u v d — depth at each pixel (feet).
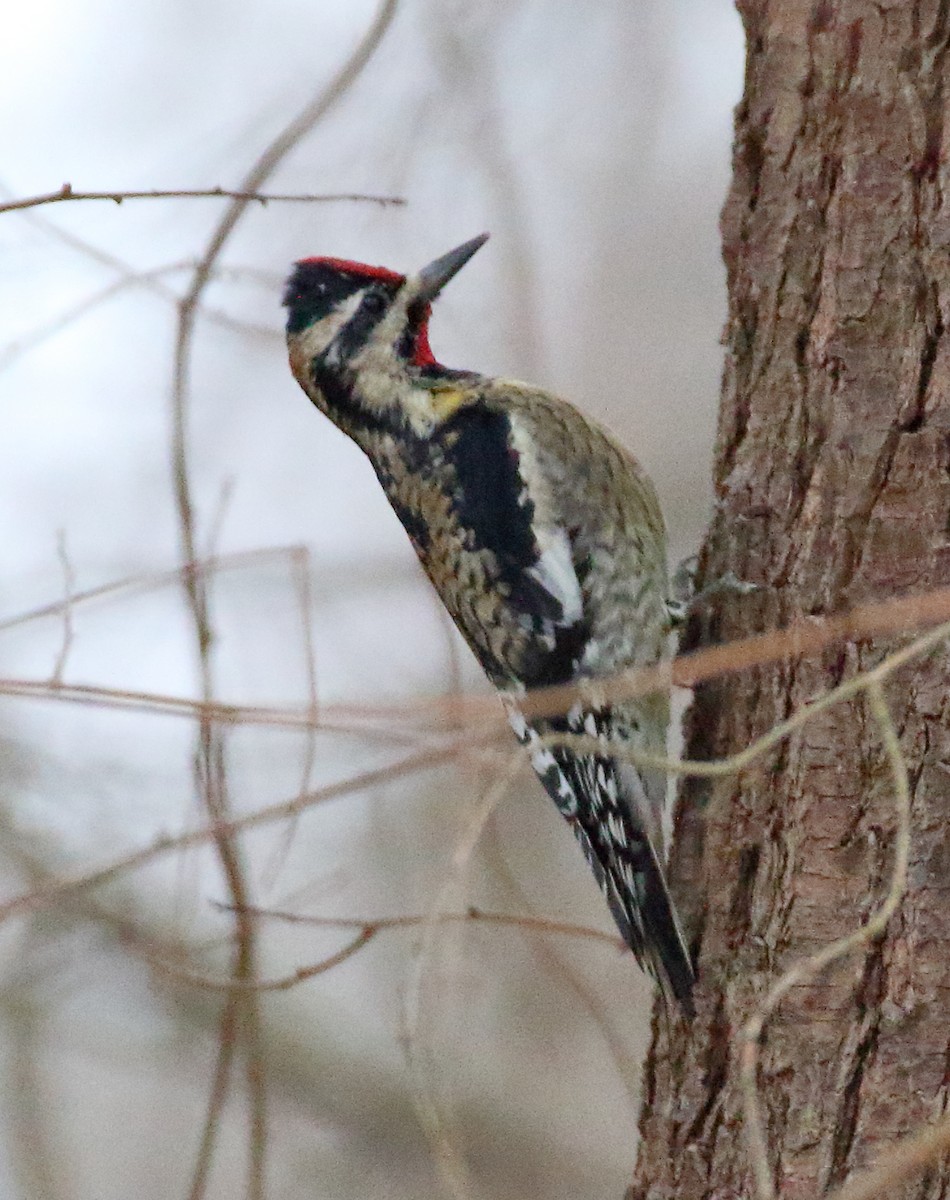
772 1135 23.57
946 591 21.16
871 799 23.30
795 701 24.44
